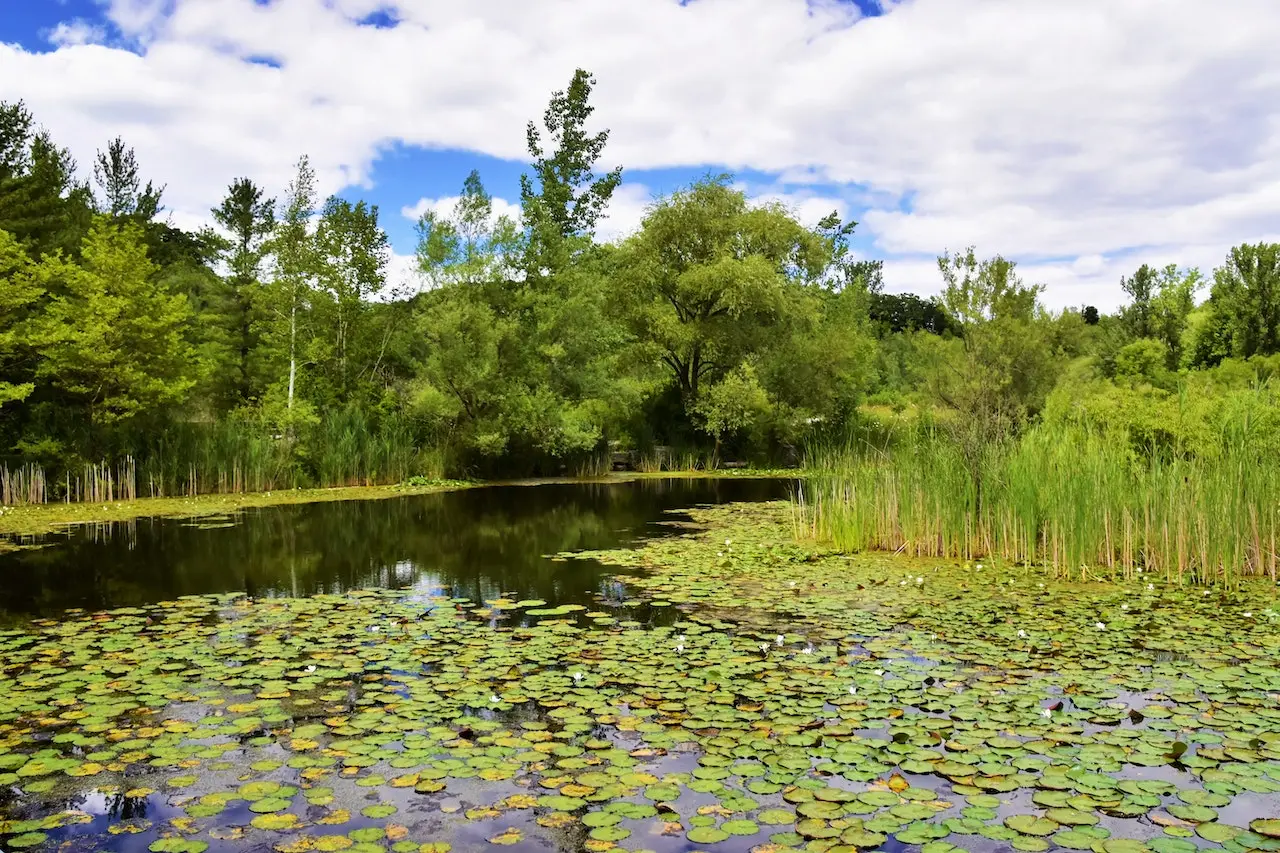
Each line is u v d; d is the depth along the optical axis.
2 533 13.32
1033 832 3.79
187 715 5.38
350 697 5.73
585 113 34.53
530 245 25.64
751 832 3.81
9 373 18.19
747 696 5.67
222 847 3.78
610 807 4.10
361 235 25.08
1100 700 5.53
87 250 18.41
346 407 23.41
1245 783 4.27
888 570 10.25
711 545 12.34
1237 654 6.56
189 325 23.14
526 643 7.05
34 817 4.07
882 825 3.88
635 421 30.34
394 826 3.97
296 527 14.29
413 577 10.00
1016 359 21.58
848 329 31.47
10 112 22.23
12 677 6.12
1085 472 10.52
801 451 31.34
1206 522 9.45
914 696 5.63
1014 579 9.65
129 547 12.11
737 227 29.52
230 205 29.34
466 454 24.36
